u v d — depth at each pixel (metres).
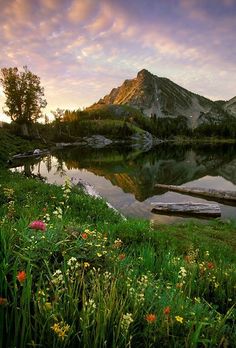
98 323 2.88
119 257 5.13
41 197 15.60
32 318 3.02
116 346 2.89
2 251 3.45
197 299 4.25
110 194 26.66
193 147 125.00
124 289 3.76
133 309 3.43
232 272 6.36
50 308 2.89
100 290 3.43
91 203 15.96
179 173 41.94
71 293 3.18
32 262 3.60
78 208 14.86
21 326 2.79
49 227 4.71
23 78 94.25
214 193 25.69
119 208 21.31
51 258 4.07
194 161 59.84
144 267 6.43
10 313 2.87
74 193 18.45
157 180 35.69
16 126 103.12
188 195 26.55
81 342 2.84
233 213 20.36
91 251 4.61
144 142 189.88
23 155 66.25
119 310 3.18
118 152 90.50
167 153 86.25
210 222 17.59
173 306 3.71
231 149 106.19
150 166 50.94
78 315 3.03
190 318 3.59
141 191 28.28
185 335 3.28
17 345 2.66
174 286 5.02
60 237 4.39
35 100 96.12
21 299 2.75
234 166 50.16
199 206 20.08
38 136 110.00
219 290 5.34
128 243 9.85
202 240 12.95
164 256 7.70
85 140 163.50
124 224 11.46
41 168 46.47
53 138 141.50
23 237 3.90
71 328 2.74
